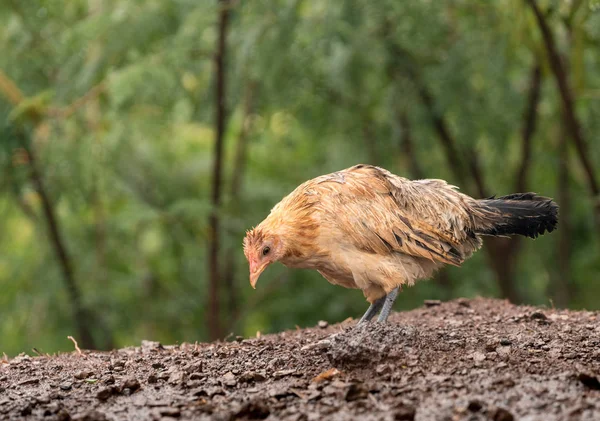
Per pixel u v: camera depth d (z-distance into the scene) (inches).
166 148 820.6
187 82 697.6
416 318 361.1
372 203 288.2
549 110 765.9
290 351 292.8
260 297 812.6
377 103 722.2
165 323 841.5
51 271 729.0
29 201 781.3
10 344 782.5
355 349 250.7
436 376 235.6
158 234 807.7
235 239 779.4
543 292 904.9
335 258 289.1
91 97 592.1
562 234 813.9
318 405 218.8
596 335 291.7
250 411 211.3
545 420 197.2
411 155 749.9
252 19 609.6
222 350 299.4
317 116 744.3
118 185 680.4
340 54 632.4
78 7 674.8
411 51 655.8
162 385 252.8
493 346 269.7
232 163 925.2
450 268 788.6
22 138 621.9
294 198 294.8
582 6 522.9
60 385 258.1
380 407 213.3
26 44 641.6
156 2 618.5
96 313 713.6
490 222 301.1
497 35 629.6
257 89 711.1
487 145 752.3
